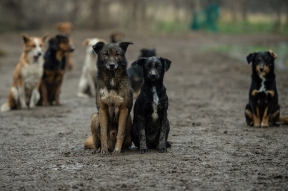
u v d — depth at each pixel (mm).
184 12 78625
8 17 59562
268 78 13172
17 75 17906
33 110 17594
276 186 8133
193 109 16750
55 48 18281
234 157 10078
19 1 59531
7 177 9008
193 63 32156
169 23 68250
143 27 62250
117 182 8484
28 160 10258
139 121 10430
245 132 12727
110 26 61688
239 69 27969
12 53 39562
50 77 18500
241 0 76375
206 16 63844
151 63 10211
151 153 10469
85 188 8219
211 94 20172
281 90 19672
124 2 62438
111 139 10977
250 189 8008
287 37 50312
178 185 8258
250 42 45344
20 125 14586
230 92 20562
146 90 10297
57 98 18766
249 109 13562
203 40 49750
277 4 63156
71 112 16875
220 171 9047
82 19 61844
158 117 10461
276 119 13484
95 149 10977
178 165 9461
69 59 29984
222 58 34031
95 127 10734
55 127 14133
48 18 60938
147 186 8234
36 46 17781
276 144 11234
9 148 11453
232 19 77625
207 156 10180
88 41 21109
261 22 72562
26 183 8617
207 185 8242
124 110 10578
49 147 11500
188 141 11734
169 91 21438
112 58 10367
